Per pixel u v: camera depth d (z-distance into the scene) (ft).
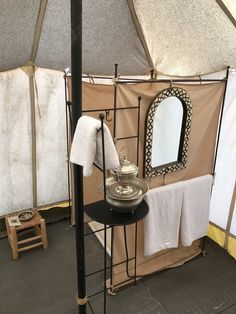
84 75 8.11
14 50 6.39
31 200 10.00
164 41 6.73
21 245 9.24
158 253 7.98
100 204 5.71
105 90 6.30
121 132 5.86
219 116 7.29
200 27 5.65
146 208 5.58
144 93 5.80
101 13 5.79
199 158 7.36
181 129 6.69
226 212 8.85
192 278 8.12
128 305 7.22
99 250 9.12
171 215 7.16
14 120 8.73
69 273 8.27
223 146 8.38
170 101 6.24
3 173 9.14
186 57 7.18
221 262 8.73
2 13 4.99
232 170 8.31
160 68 8.23
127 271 7.46
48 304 7.25
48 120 9.22
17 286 7.78
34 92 8.67
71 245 9.41
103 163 4.18
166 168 6.72
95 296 7.42
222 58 6.72
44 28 5.86
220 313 7.07
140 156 6.29
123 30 6.57
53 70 8.64
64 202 10.65
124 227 6.57
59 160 9.91
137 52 7.55
